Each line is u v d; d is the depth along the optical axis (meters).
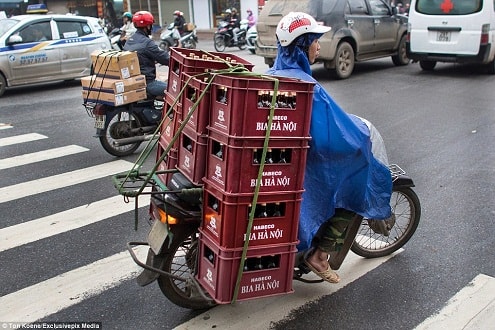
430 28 11.88
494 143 7.03
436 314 3.40
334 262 3.62
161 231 3.15
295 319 3.37
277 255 2.93
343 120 3.07
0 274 4.00
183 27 19.77
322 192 3.10
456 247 4.27
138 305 3.56
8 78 11.38
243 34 19.64
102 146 7.30
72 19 12.38
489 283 3.74
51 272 4.02
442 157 6.52
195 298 3.41
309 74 3.32
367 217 3.42
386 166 3.52
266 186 2.78
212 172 2.84
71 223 4.92
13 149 7.40
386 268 3.99
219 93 2.75
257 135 2.67
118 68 6.26
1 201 5.49
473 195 5.30
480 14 11.27
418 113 8.73
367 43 12.50
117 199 5.49
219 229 2.81
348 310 3.46
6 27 11.66
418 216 4.16
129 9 28.89
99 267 4.09
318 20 11.32
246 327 3.29
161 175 3.53
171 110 3.33
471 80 11.55
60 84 12.99
